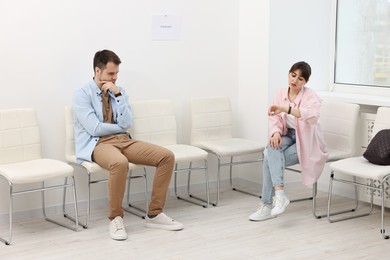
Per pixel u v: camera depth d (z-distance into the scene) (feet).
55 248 12.59
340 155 15.16
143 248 12.57
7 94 14.10
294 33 17.04
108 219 14.60
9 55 14.02
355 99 15.96
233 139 16.78
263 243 12.91
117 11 15.37
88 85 14.26
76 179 15.24
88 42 15.02
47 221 14.48
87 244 12.82
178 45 16.52
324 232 13.67
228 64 17.51
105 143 14.10
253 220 14.48
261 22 16.81
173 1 16.26
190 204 15.97
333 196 16.81
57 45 14.60
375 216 14.99
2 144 13.57
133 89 15.89
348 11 17.30
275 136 14.30
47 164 13.48
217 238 13.21
